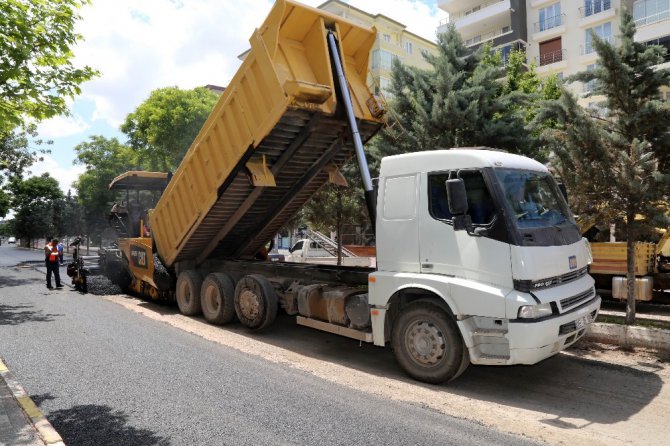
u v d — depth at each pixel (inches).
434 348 222.1
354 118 270.2
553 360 263.9
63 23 217.9
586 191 297.6
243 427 173.0
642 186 277.1
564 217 243.4
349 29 287.9
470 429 173.9
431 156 236.7
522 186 227.0
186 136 919.0
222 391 210.7
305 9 262.4
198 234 361.4
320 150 314.2
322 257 945.5
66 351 274.8
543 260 209.2
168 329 335.0
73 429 171.2
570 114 304.5
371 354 281.1
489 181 215.2
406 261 237.3
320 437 165.2
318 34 270.2
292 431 169.9
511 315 198.8
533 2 1421.0
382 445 159.6
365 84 303.0
